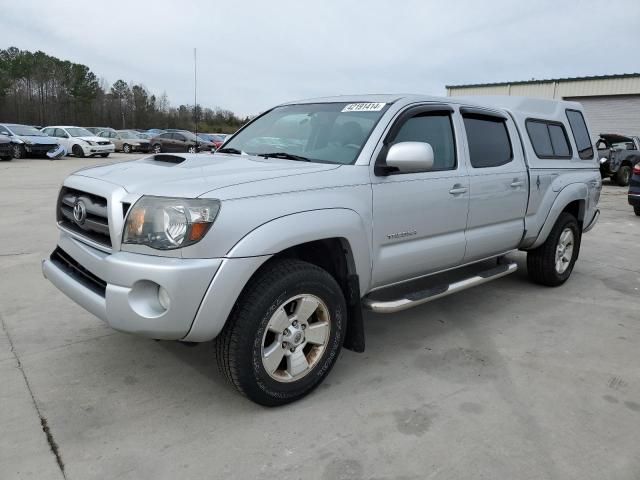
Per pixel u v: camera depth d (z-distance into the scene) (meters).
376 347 3.93
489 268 4.89
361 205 3.23
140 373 3.41
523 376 3.49
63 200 3.35
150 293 2.65
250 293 2.79
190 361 3.59
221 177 2.86
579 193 5.32
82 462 2.52
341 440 2.74
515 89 28.83
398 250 3.57
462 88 31.11
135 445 2.65
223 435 2.76
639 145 18.09
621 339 4.18
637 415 3.04
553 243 5.21
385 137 3.47
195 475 2.45
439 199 3.76
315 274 2.99
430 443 2.72
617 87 25.14
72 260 3.23
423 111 3.77
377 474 2.48
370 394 3.22
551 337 4.18
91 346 3.79
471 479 2.46
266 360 2.88
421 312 4.71
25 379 3.29
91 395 3.12
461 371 3.55
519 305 4.95
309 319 3.12
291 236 2.81
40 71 69.81
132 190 2.76
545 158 5.01
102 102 74.19
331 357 3.20
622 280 5.92
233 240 2.65
